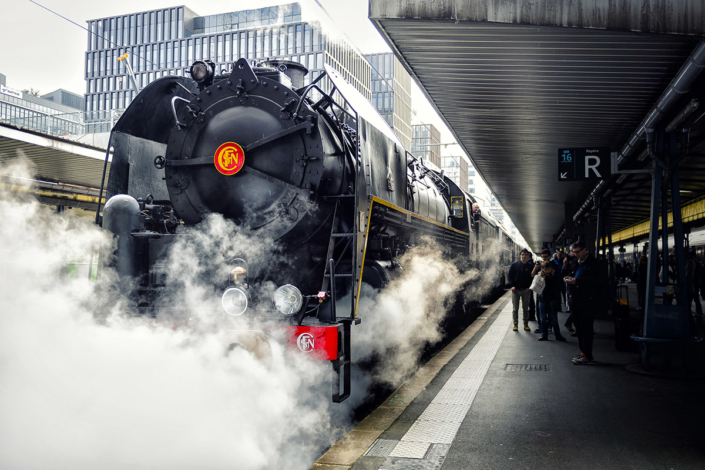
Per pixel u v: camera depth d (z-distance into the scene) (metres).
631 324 8.58
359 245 5.34
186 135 5.90
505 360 7.77
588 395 5.74
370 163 5.88
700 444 4.21
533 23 4.74
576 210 21.75
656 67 5.97
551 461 3.85
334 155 5.69
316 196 5.39
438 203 10.26
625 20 4.59
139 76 66.50
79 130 19.06
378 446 4.16
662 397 5.66
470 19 4.81
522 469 3.71
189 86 6.48
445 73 6.64
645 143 8.11
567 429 4.58
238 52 64.81
